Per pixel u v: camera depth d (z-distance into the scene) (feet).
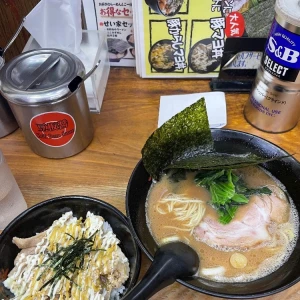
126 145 1.48
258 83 1.41
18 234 1.16
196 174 1.27
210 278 1.05
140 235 1.06
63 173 1.41
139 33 1.55
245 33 1.49
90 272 1.04
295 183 1.18
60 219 1.18
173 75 1.69
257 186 1.24
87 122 1.42
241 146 1.27
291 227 1.14
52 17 1.43
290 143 1.47
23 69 1.31
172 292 1.11
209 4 1.44
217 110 1.53
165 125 1.16
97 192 1.35
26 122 1.30
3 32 1.63
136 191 1.17
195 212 1.20
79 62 1.30
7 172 1.19
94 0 1.52
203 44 1.56
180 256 0.99
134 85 1.69
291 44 1.21
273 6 1.41
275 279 1.02
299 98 1.37
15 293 1.05
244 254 1.10
